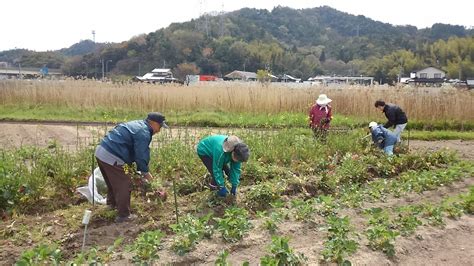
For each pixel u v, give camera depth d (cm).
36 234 663
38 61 9238
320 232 689
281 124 1562
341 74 9356
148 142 700
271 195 813
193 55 8512
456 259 634
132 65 8312
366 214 760
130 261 559
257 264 577
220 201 779
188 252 588
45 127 1761
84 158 946
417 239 674
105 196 802
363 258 594
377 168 1081
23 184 774
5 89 2262
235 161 764
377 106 1328
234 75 6606
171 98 2167
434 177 987
